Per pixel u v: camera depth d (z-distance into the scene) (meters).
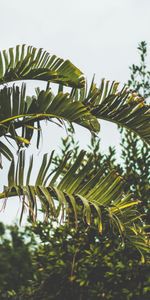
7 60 8.17
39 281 13.12
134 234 8.20
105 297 12.59
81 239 12.78
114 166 13.82
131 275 12.55
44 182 7.88
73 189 8.01
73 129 8.02
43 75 8.04
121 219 8.15
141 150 13.98
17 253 23.48
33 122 8.14
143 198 13.50
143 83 15.41
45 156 7.91
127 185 13.67
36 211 7.66
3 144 7.98
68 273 12.83
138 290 12.51
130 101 8.54
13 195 7.91
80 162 8.01
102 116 8.59
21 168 7.82
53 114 8.04
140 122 8.59
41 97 8.02
